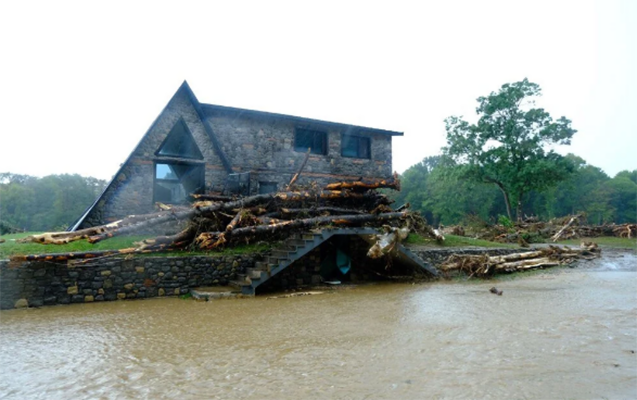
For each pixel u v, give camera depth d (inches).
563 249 956.6
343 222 722.8
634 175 4087.1
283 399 207.0
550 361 260.7
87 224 658.8
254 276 551.2
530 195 2677.2
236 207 657.0
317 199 752.3
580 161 2967.5
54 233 502.9
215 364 265.7
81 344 317.1
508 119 1486.2
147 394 217.5
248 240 641.0
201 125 770.8
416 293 574.2
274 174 852.6
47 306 472.7
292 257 584.1
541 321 377.7
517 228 1314.0
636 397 204.4
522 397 204.5
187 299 525.0
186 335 342.0
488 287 626.5
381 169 997.8
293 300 521.0
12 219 2085.4
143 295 527.8
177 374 247.8
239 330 358.6
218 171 780.6
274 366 259.9
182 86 751.7
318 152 927.0
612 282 663.8
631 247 1125.7
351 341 317.7
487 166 1514.5
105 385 231.1
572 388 215.8
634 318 387.5
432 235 925.2
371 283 695.7
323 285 661.9
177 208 640.4
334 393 213.5
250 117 837.8
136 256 538.6
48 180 2294.5
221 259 588.7
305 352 289.3
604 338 315.9
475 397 204.8
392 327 363.9
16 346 313.1
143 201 707.4
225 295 530.6
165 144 745.0
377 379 233.0
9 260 461.7
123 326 376.2
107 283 509.0
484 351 283.9
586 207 2893.7
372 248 645.9
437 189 2618.1
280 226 649.0
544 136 1448.1
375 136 998.4
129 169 701.3
